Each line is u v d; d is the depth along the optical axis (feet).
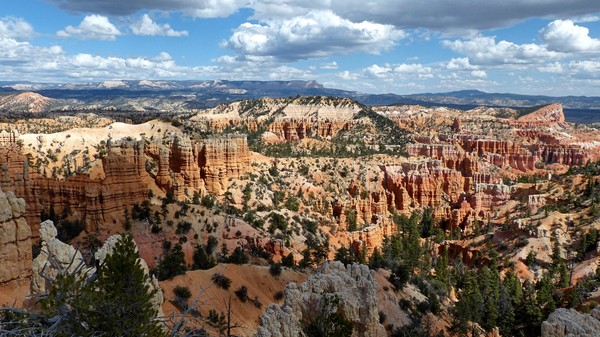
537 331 271.08
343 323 141.90
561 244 397.39
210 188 436.76
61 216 288.71
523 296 307.17
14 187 275.39
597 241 379.55
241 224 337.11
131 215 297.33
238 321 182.19
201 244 300.61
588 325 163.63
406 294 242.58
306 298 149.69
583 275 345.51
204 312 175.11
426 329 214.28
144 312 84.99
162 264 237.45
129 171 307.58
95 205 285.23
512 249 405.80
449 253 464.24
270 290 220.64
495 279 320.09
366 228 464.65
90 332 76.89
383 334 156.35
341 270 174.40
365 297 155.12
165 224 303.48
